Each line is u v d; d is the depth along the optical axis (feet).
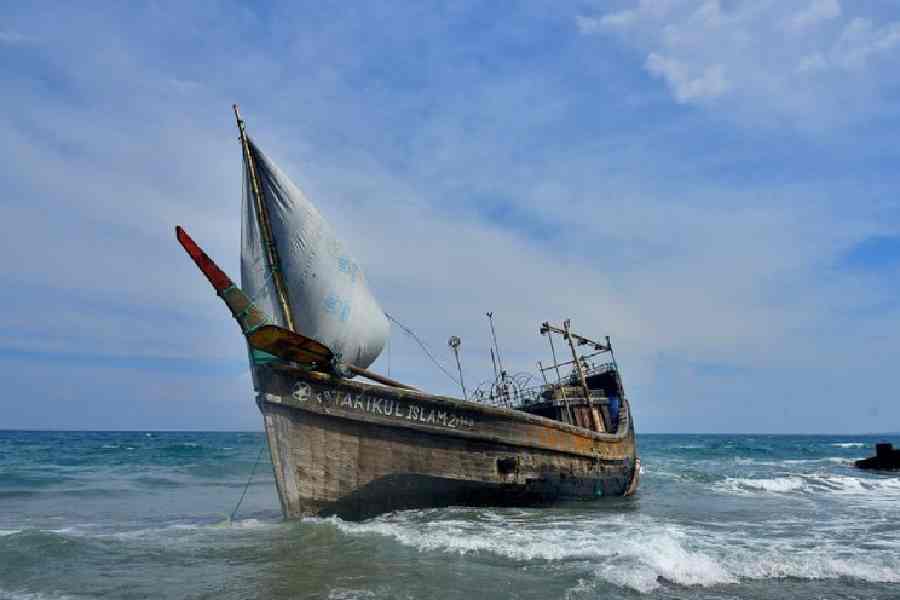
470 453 47.26
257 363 42.45
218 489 85.40
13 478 100.01
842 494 79.71
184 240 43.06
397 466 44.70
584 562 32.99
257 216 47.39
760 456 199.11
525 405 74.79
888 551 38.45
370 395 44.32
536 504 52.49
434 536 38.68
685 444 325.21
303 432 42.73
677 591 28.68
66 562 33.27
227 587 28.66
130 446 239.09
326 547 35.96
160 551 35.81
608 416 72.54
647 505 61.87
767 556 34.91
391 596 27.14
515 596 27.27
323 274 47.24
